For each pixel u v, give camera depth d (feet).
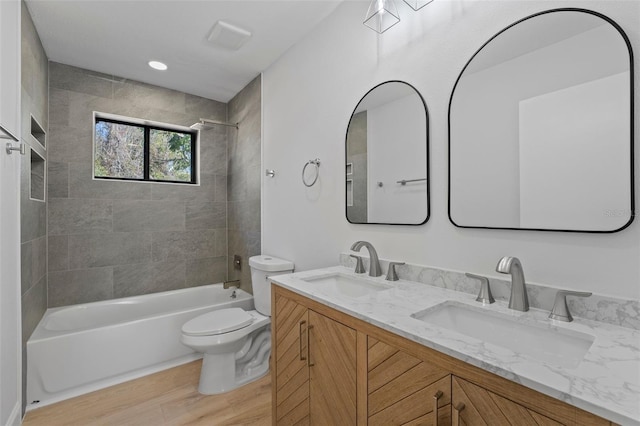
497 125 3.66
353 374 3.38
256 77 9.09
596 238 2.94
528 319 3.00
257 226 9.04
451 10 4.15
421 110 4.51
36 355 5.95
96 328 6.66
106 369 6.68
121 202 9.09
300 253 7.18
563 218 3.14
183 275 10.12
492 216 3.71
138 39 7.14
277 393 4.84
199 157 10.48
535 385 1.89
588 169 2.98
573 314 3.03
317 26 6.63
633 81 2.74
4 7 4.69
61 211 8.20
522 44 3.45
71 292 8.31
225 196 11.01
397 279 4.67
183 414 5.71
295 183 7.36
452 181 4.12
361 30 5.53
